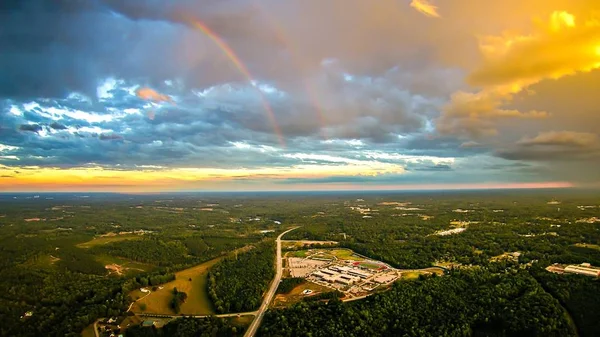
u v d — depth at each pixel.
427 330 192.62
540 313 196.12
